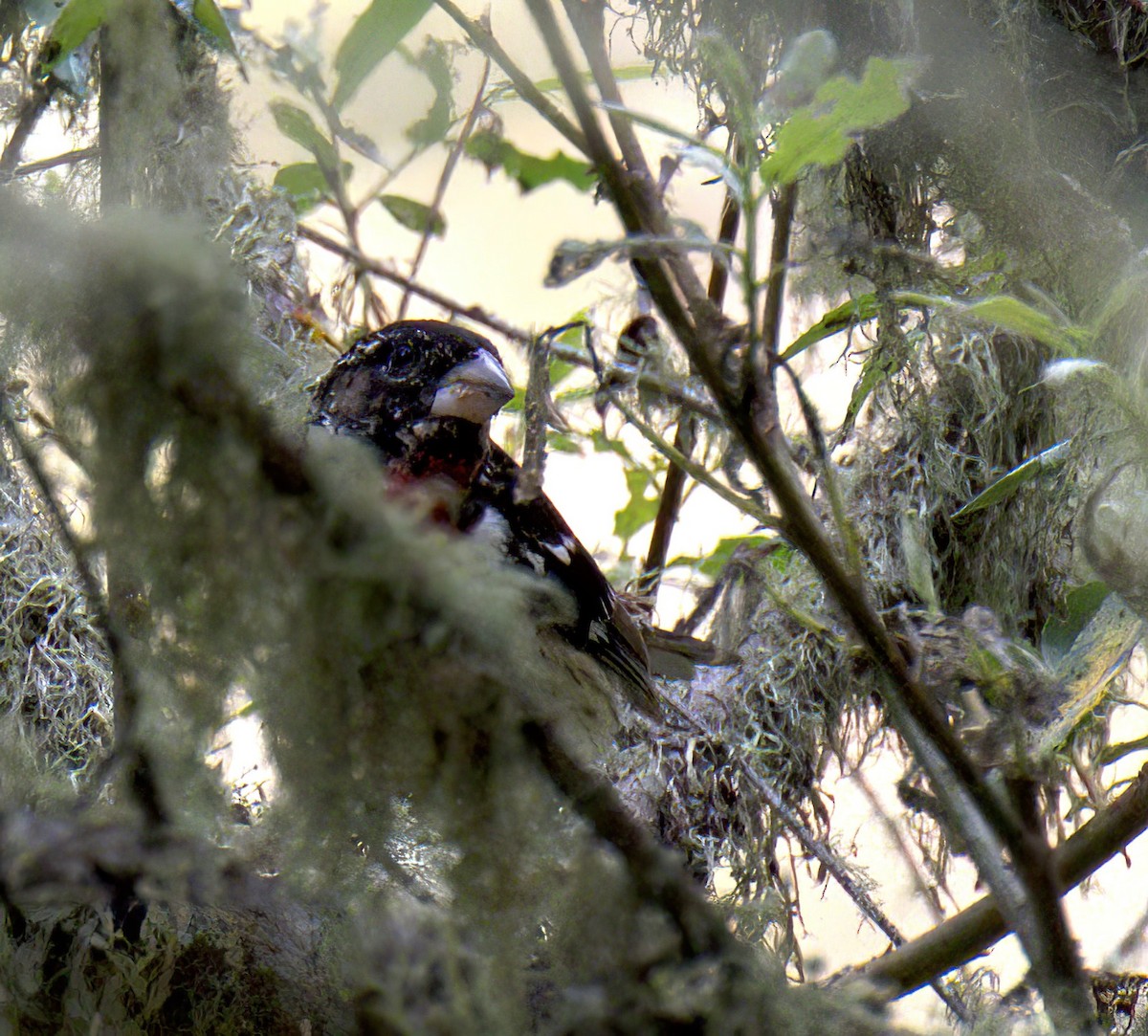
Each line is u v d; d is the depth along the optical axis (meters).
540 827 2.50
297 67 4.61
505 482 5.43
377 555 2.18
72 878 2.59
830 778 5.61
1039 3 4.18
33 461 2.47
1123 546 3.06
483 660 2.32
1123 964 4.11
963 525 5.20
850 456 5.80
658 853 2.57
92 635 4.78
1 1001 3.27
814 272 4.24
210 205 5.08
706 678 5.68
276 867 2.63
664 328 3.86
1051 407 5.02
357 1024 2.73
